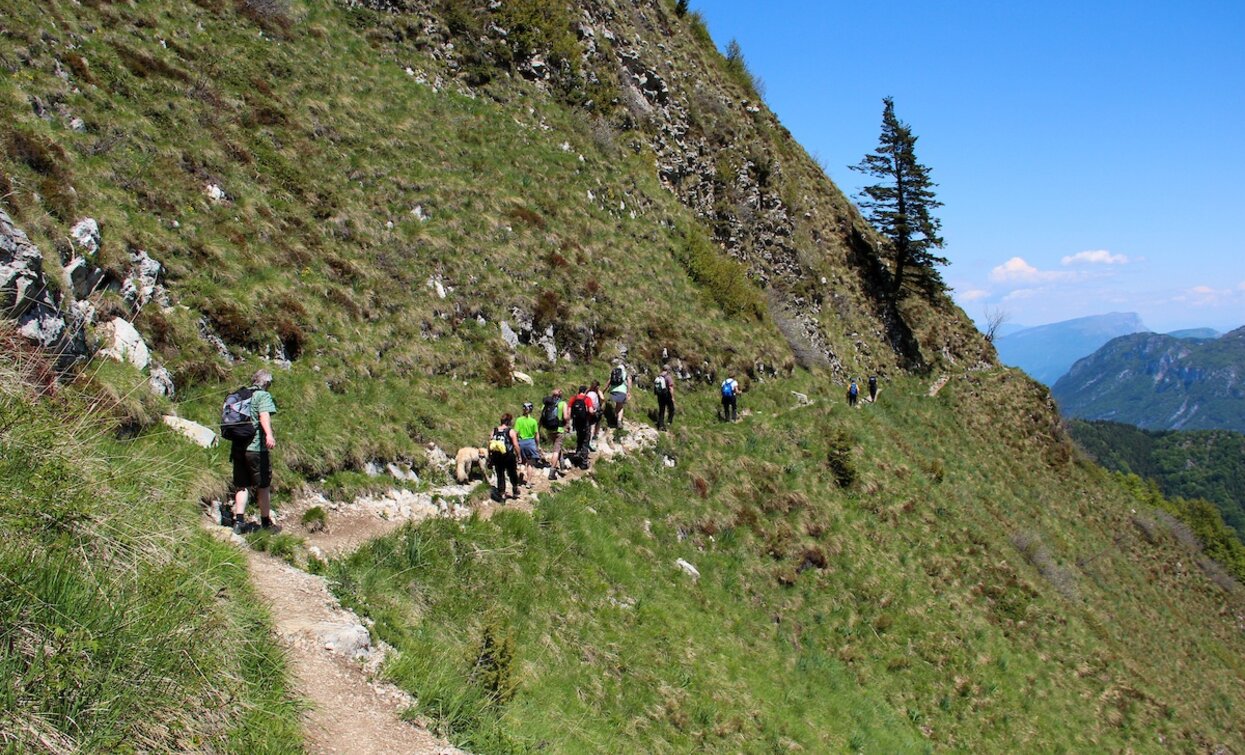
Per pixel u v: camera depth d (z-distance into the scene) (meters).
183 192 14.83
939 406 47.81
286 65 21.17
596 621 12.91
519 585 12.16
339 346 15.25
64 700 4.64
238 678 5.85
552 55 32.44
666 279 29.05
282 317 14.45
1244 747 27.95
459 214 21.86
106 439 8.50
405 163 22.00
